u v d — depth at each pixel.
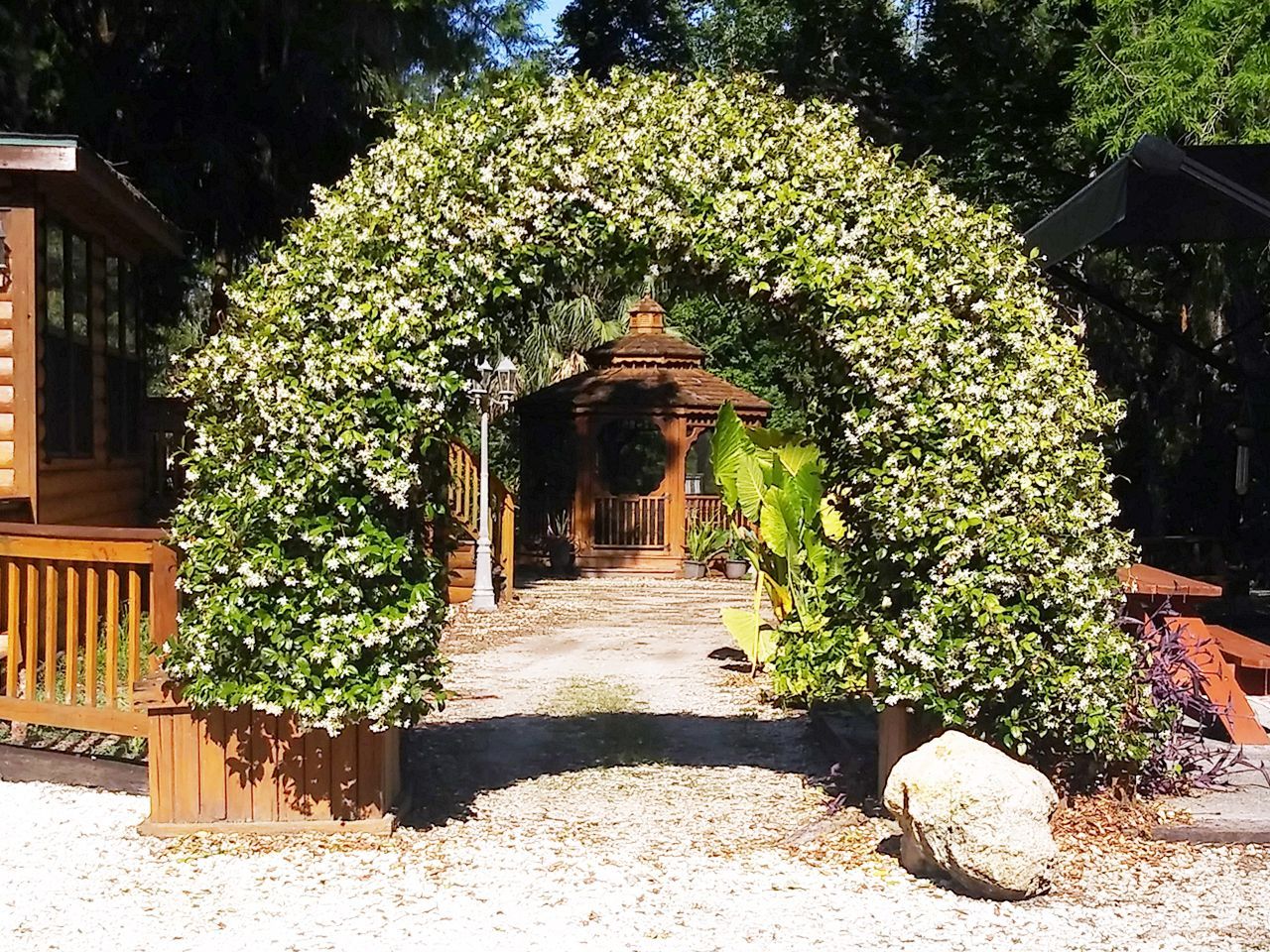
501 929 4.65
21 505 9.77
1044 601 5.45
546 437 22.53
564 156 5.62
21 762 6.72
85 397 11.59
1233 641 7.59
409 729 6.54
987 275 5.73
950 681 5.39
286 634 5.42
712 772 7.17
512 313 5.86
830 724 7.66
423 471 5.71
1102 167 15.12
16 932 4.64
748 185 5.64
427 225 5.60
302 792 5.81
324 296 5.56
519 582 20.22
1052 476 5.48
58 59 15.14
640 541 21.81
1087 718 5.46
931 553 5.45
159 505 14.07
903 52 18.34
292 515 5.35
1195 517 16.28
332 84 16.98
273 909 4.86
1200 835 5.57
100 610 9.81
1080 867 5.29
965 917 4.77
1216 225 8.61
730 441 10.03
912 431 5.46
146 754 7.08
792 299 5.68
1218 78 11.16
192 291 21.08
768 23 21.67
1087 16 15.48
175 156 16.92
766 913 4.81
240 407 5.58
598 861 5.44
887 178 5.84
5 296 9.83
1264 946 4.50
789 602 9.91
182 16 16.08
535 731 8.32
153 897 5.00
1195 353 10.88
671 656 11.96
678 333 28.75
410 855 5.50
